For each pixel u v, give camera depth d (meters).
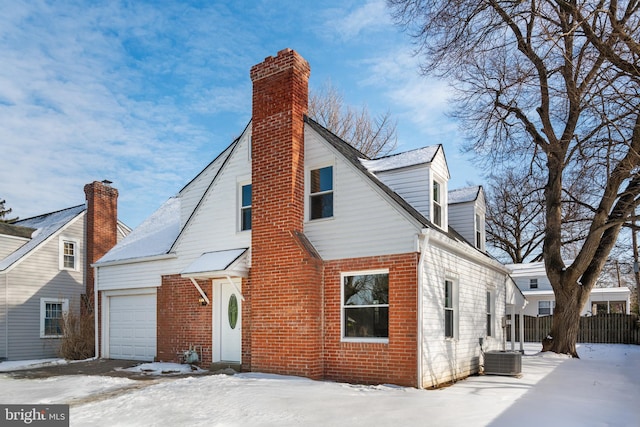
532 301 33.91
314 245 11.73
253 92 12.85
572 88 13.91
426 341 10.30
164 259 14.84
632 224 17.52
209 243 13.73
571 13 13.57
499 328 16.67
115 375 12.39
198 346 13.58
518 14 14.18
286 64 12.28
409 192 12.36
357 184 11.30
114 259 16.17
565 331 17.41
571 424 6.76
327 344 11.26
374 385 10.20
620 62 12.97
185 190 16.05
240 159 13.46
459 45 15.58
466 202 16.58
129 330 15.88
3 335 19.91
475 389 9.79
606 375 12.03
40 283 21.41
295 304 11.22
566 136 16.88
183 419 7.11
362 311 10.99
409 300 10.23
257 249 12.09
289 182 11.74
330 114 33.09
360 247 11.05
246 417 7.12
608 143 13.86
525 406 7.88
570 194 18.80
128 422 7.07
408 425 6.62
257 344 11.74
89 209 23.41
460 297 12.65
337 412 7.34
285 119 12.07
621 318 26.11
